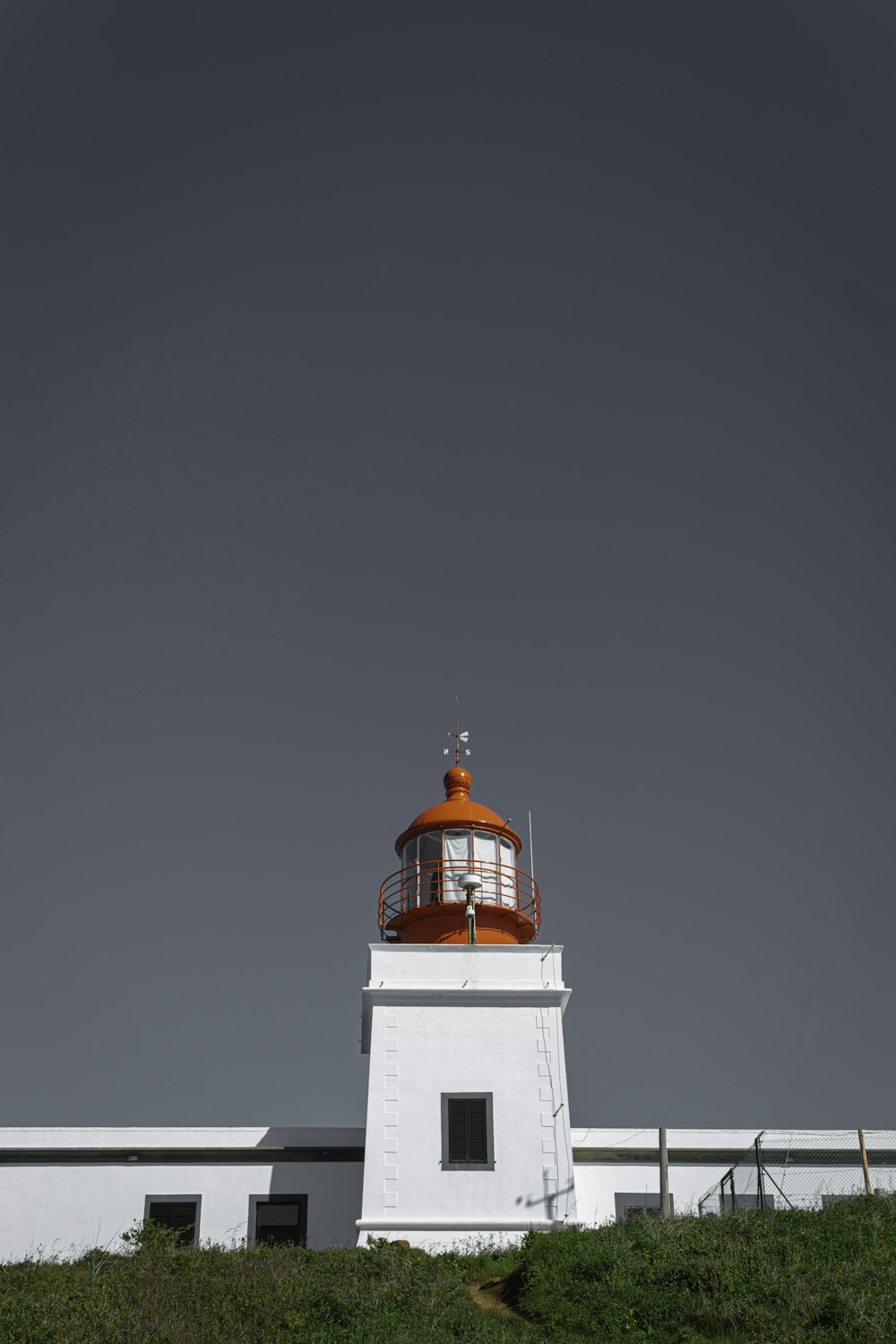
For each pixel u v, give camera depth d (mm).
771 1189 35562
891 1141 36594
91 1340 21125
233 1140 36156
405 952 34875
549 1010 34219
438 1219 31391
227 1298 23844
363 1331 22547
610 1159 35844
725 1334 22031
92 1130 36094
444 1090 32938
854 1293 22328
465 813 38219
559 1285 24797
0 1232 34625
